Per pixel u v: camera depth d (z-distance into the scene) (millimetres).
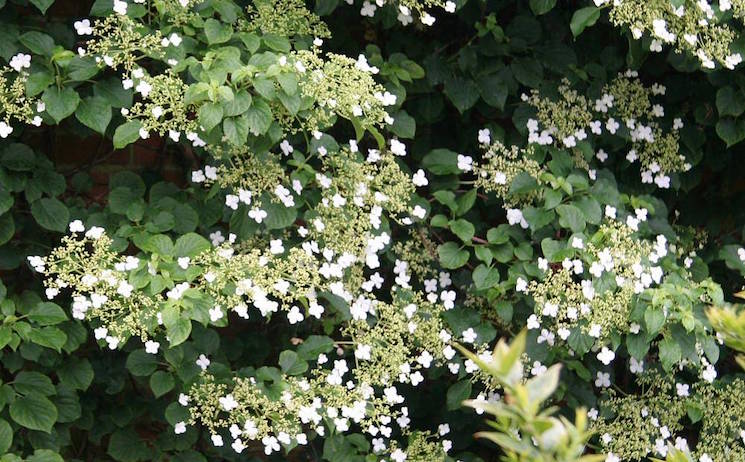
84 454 3561
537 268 3184
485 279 3188
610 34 3650
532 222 3152
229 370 3062
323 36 3189
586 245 3111
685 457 1569
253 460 3529
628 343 3100
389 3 3174
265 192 2924
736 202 4023
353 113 2773
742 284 4008
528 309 3357
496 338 3564
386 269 3607
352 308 3090
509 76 3494
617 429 3484
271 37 2936
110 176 3496
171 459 3352
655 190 3938
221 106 2547
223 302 2756
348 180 2990
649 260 3162
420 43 3562
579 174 3355
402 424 3219
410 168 3736
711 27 3172
